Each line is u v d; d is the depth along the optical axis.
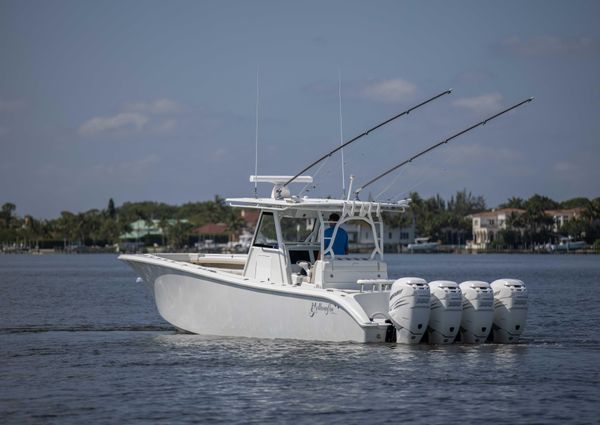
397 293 36.19
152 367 35.06
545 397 29.83
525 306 38.00
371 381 31.78
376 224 39.19
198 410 28.36
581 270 173.12
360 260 38.84
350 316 36.09
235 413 28.00
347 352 36.06
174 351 38.38
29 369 35.19
